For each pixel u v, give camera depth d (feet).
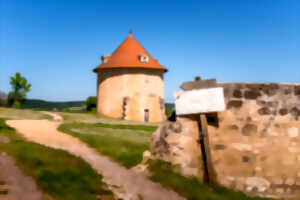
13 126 52.34
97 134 45.50
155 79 112.47
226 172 22.17
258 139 23.02
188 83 24.36
